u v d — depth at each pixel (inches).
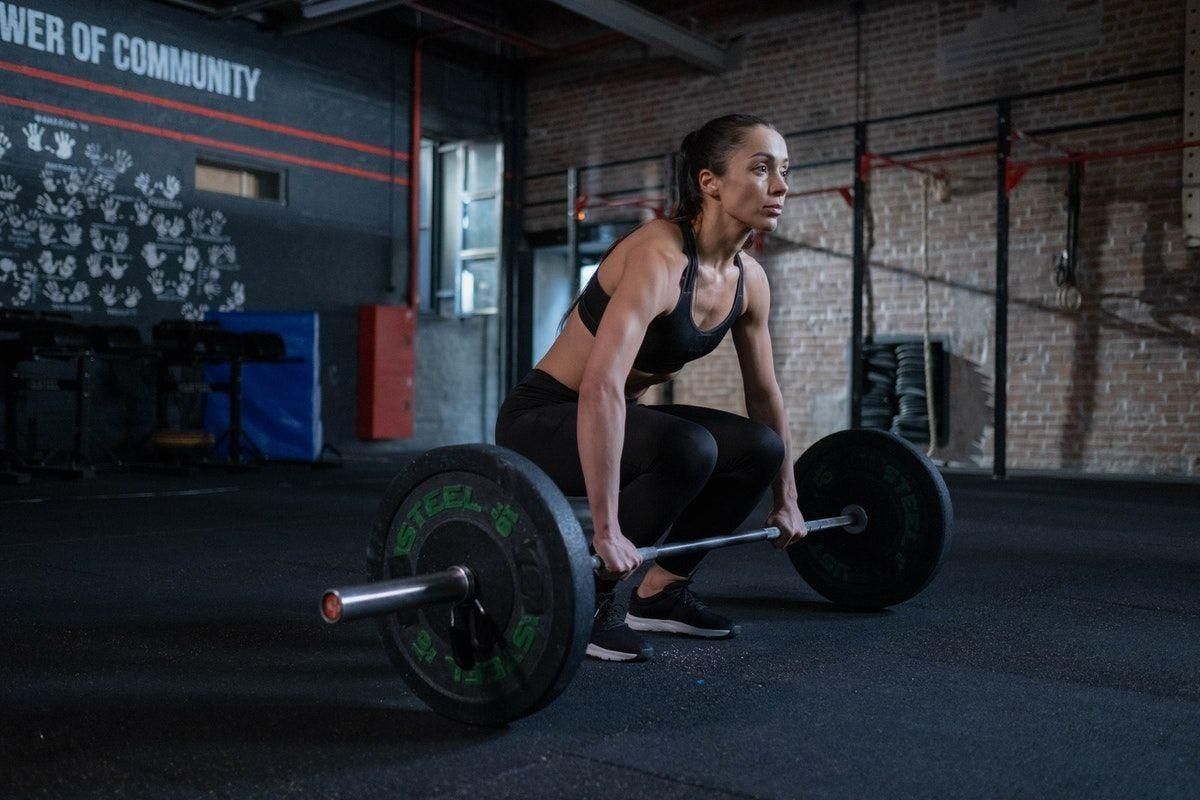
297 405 277.1
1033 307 283.4
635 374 75.3
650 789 49.3
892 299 305.1
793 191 321.7
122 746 55.1
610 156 358.6
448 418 362.3
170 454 255.4
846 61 312.0
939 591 105.5
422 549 59.5
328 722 59.6
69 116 266.2
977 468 284.8
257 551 130.0
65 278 266.2
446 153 370.0
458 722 59.5
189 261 291.6
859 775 51.3
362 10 289.4
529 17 375.2
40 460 247.1
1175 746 56.4
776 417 82.7
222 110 298.8
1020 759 53.9
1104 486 234.8
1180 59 261.7
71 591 102.2
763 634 84.2
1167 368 265.3
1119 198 270.5
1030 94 270.4
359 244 335.6
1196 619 91.9
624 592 104.3
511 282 371.9
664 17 339.9
